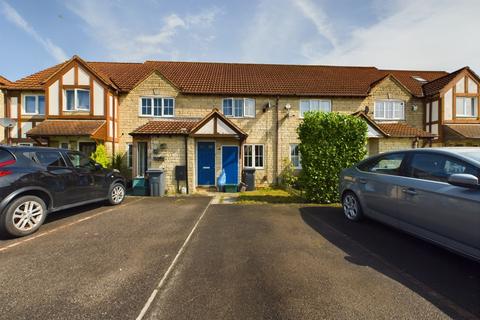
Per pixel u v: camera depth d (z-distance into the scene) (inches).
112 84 494.0
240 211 263.7
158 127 455.5
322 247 161.2
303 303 102.0
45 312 96.6
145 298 105.6
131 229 199.5
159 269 131.0
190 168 430.6
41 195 203.5
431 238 144.8
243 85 563.2
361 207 212.1
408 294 108.3
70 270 129.7
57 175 213.2
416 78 669.3
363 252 152.9
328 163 301.0
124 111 523.8
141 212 258.4
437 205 138.9
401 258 144.3
